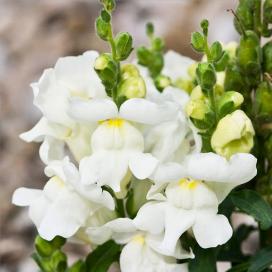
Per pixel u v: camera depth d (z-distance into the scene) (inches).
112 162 15.7
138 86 15.8
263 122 17.0
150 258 16.2
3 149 45.6
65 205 16.2
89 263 17.1
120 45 15.9
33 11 56.5
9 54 53.2
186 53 49.1
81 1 56.4
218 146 15.8
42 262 18.0
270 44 17.1
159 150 16.1
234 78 17.1
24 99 48.9
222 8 50.4
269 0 17.1
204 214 15.6
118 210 16.7
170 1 53.0
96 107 15.6
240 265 17.4
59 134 16.6
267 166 17.5
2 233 39.6
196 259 16.2
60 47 52.8
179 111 16.1
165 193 16.0
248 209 16.0
